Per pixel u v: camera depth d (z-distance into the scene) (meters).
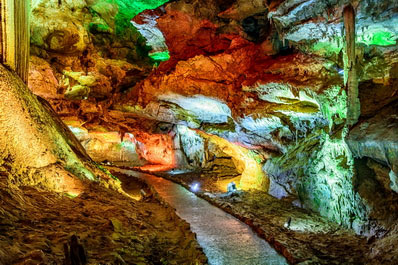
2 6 8.46
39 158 8.60
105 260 5.62
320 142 11.83
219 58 12.52
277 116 12.53
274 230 9.95
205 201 14.39
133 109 19.31
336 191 10.63
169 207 12.06
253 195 14.70
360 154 9.04
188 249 8.13
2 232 5.28
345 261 7.86
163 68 15.02
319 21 8.11
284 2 7.89
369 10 7.29
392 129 8.29
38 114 9.59
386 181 8.80
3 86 8.24
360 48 8.96
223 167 22.25
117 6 18.53
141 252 6.92
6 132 7.85
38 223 6.29
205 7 12.05
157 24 13.52
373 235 8.70
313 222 10.88
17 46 9.44
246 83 11.75
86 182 9.95
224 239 9.43
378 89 9.96
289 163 13.54
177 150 25.08
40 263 4.48
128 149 34.16
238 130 15.14
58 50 18.77
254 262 7.93
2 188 6.65
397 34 8.24
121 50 20.67
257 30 12.15
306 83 10.14
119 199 10.32
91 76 20.23
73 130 29.59
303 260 7.71
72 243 4.96
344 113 9.89
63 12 17.34
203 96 14.05
